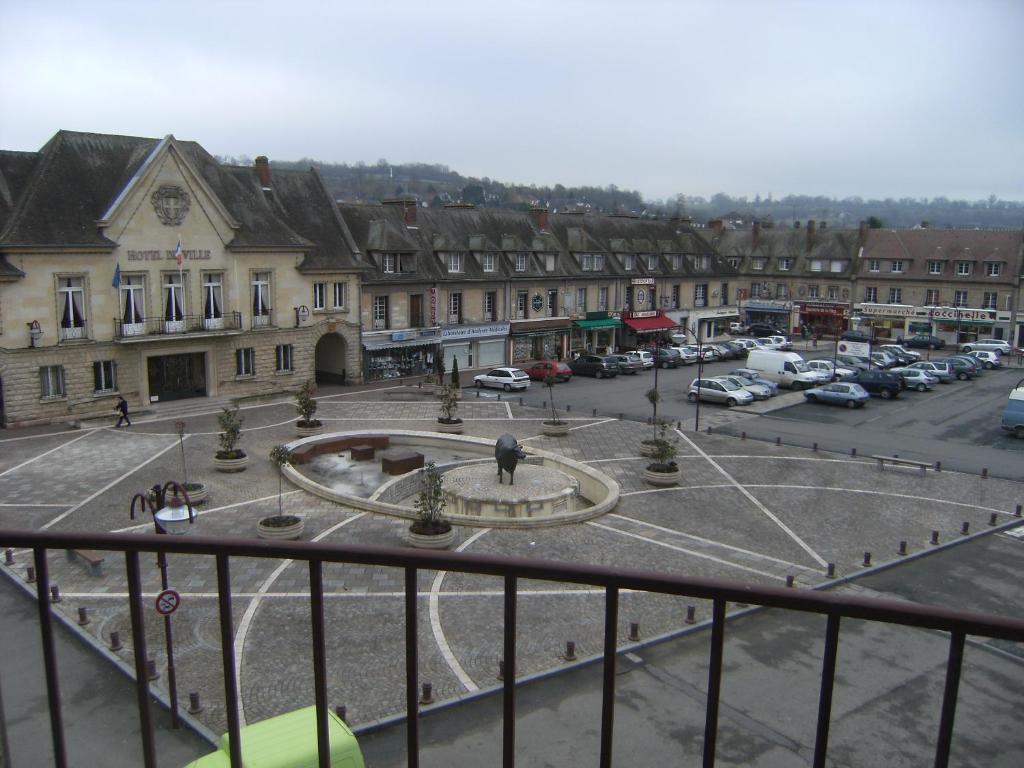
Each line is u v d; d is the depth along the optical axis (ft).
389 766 39.83
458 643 54.29
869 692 45.93
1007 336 229.25
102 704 40.11
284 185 159.12
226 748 24.08
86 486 91.56
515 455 90.07
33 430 117.29
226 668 11.75
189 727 41.55
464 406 144.25
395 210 181.16
